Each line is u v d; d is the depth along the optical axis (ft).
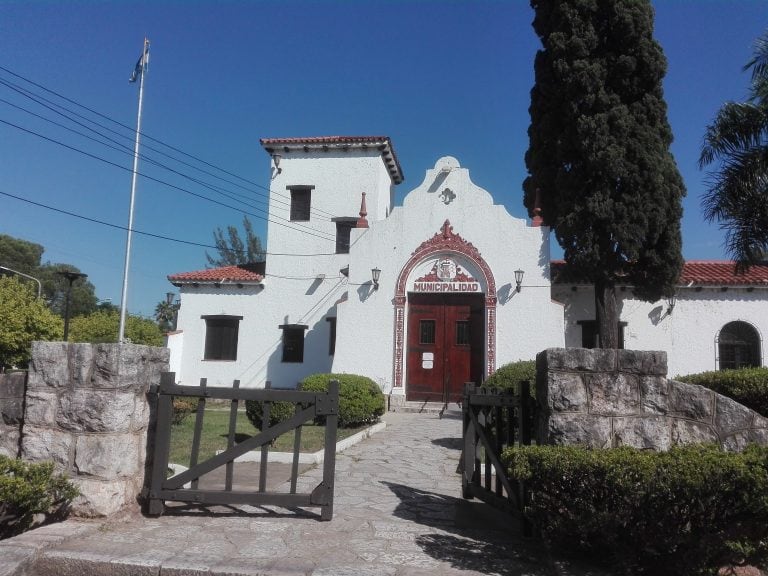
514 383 34.19
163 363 20.29
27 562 14.40
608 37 54.60
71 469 17.71
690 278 58.34
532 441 18.25
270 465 28.78
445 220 57.72
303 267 70.23
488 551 16.17
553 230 57.41
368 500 21.97
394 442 37.09
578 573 13.83
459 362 56.90
